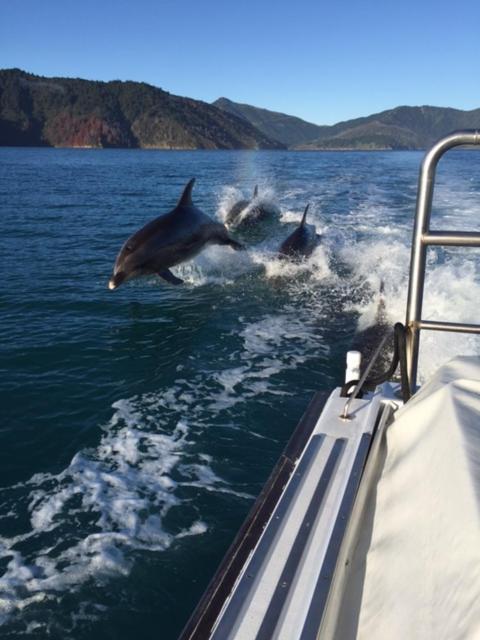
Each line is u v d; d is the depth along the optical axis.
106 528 4.54
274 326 9.31
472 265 12.37
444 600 1.43
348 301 10.54
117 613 3.78
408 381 2.96
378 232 17.58
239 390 7.00
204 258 13.59
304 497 2.24
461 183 31.83
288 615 1.72
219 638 1.65
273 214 20.48
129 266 9.06
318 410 3.05
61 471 5.30
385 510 2.07
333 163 72.00
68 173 53.66
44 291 11.35
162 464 5.44
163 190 34.88
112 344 8.52
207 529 4.55
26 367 7.64
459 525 1.59
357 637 1.66
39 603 3.84
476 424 2.02
